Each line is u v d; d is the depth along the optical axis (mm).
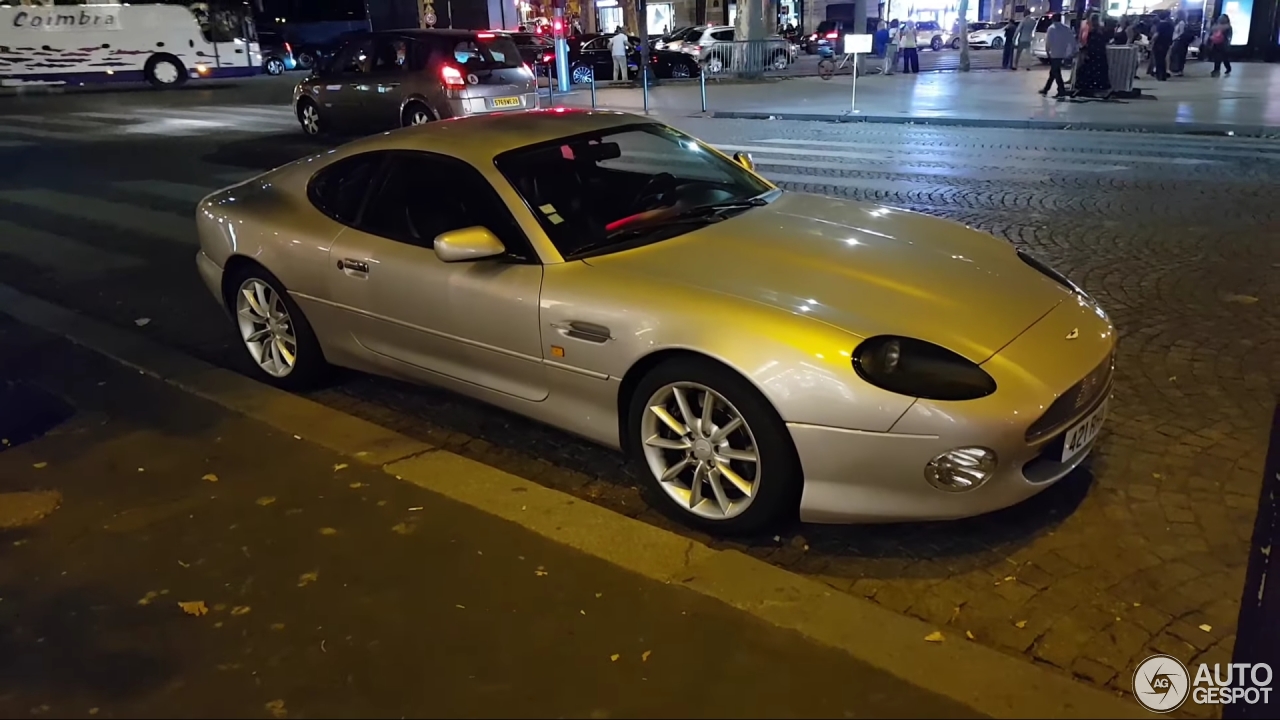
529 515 3570
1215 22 24203
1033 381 3174
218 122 18484
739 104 19703
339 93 15305
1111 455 3969
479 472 3924
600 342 3598
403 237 4344
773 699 2584
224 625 3029
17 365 5449
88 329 6016
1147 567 3211
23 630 3059
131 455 4250
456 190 4207
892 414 3061
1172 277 6473
